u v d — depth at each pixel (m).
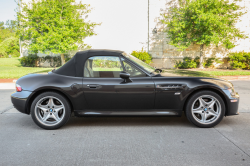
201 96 3.90
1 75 11.31
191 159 2.79
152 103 3.94
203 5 13.73
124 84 3.88
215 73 12.34
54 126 3.98
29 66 18.14
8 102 6.33
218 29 14.16
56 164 2.70
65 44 13.51
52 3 13.86
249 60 15.66
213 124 3.97
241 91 7.80
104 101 3.95
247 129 3.94
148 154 2.96
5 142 3.43
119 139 3.52
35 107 3.96
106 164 2.68
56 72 4.11
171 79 3.91
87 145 3.29
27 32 14.19
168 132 3.82
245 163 2.68
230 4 14.36
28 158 2.87
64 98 3.95
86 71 4.02
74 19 14.21
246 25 16.36
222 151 3.03
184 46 14.66
